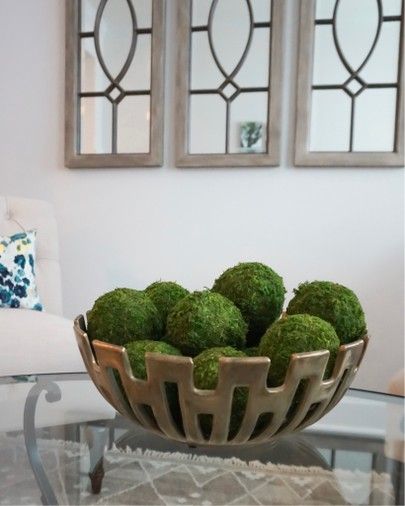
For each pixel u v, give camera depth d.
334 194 1.53
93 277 1.72
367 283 1.52
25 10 1.72
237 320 0.48
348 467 0.62
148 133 1.63
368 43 1.47
